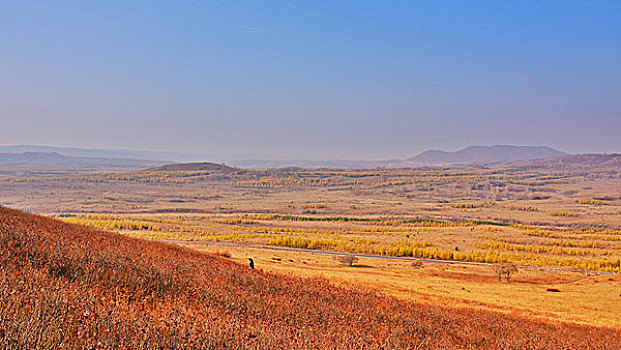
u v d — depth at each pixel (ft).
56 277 40.75
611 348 82.23
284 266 220.02
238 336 33.19
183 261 74.95
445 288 197.06
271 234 522.06
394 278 222.28
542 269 335.06
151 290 46.57
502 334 76.64
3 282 30.99
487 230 615.57
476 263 363.76
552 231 642.63
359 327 54.75
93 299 33.68
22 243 48.91
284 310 54.49
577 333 102.83
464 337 67.36
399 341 50.85
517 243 500.33
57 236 65.77
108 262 51.67
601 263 366.22
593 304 191.72
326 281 104.06
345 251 411.54
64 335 25.26
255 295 57.88
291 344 34.81
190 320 34.55
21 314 25.86
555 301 193.67
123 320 30.19
